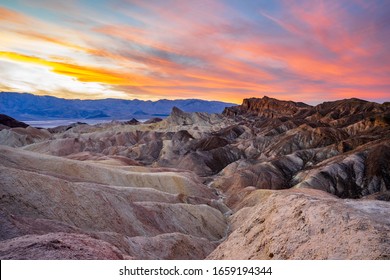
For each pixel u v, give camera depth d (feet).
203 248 110.83
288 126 555.69
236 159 431.43
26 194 90.48
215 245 121.19
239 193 247.50
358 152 322.96
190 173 291.38
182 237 105.40
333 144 390.42
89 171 181.16
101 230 100.42
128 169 246.06
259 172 324.80
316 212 50.80
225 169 379.14
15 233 56.13
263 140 472.03
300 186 280.10
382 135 384.68
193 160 408.46
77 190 109.09
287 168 348.79
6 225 57.62
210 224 157.69
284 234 51.60
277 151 426.10
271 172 329.72
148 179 209.56
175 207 151.33
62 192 101.81
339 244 42.24
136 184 198.39
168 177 220.84
